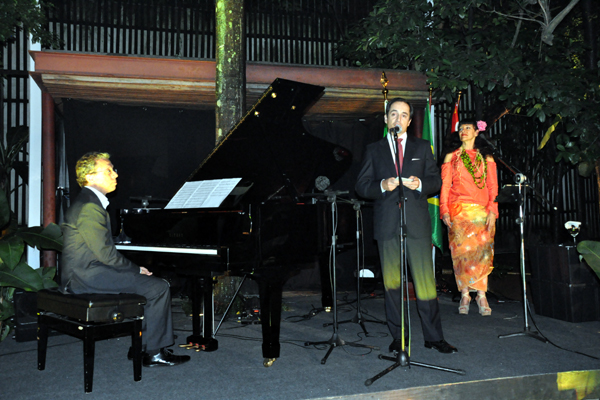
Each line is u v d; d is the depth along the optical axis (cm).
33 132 550
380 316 447
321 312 468
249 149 324
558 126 570
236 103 466
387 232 299
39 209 550
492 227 421
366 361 296
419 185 290
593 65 534
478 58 493
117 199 546
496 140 768
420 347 324
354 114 626
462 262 423
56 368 291
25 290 361
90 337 246
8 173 593
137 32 712
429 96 547
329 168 364
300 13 773
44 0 656
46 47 594
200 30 739
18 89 636
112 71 472
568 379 269
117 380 265
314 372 275
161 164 568
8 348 342
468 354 306
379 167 305
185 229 305
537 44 557
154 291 287
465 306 434
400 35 521
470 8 571
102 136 541
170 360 293
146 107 564
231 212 280
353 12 782
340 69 534
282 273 290
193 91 506
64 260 286
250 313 431
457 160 423
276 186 320
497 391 256
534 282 442
